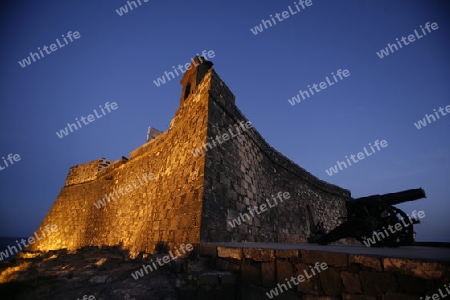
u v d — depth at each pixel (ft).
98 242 38.47
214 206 18.22
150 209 27.12
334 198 58.08
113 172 46.68
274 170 36.22
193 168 20.57
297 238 34.55
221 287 11.39
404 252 9.04
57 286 11.94
